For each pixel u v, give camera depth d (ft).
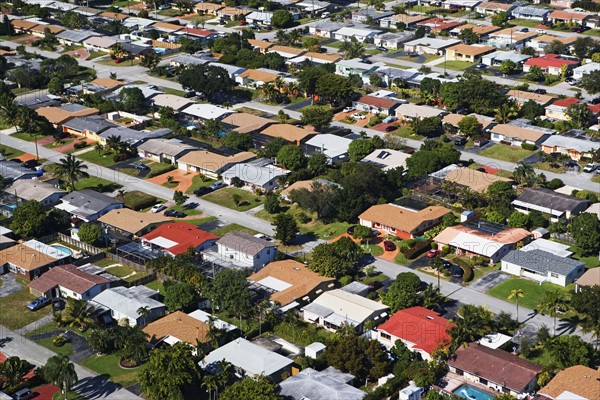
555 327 555.69
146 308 567.59
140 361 531.09
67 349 549.54
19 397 496.64
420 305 579.48
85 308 569.64
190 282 599.98
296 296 586.04
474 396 484.74
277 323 564.30
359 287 600.80
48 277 618.85
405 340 525.75
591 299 542.98
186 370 490.08
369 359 508.12
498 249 644.69
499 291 604.49
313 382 483.10
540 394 471.21
